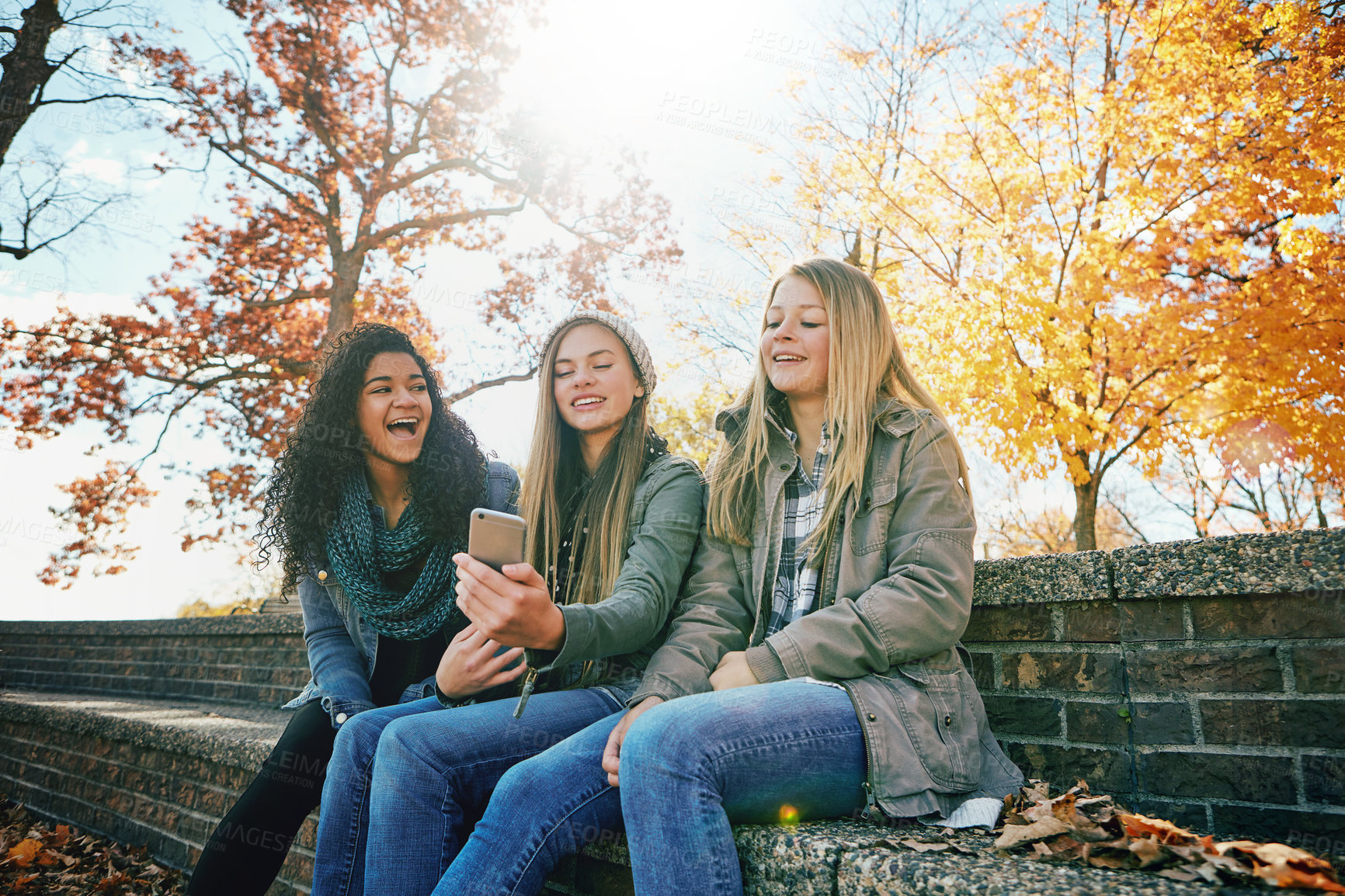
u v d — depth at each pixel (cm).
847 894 114
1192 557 156
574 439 204
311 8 1209
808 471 178
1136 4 790
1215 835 150
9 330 1133
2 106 950
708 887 116
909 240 867
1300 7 682
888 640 138
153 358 1196
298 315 1332
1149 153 730
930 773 133
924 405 176
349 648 205
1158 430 717
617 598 155
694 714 125
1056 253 782
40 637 682
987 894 99
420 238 1334
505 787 136
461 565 141
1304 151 662
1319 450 664
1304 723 143
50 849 328
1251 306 689
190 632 528
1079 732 170
